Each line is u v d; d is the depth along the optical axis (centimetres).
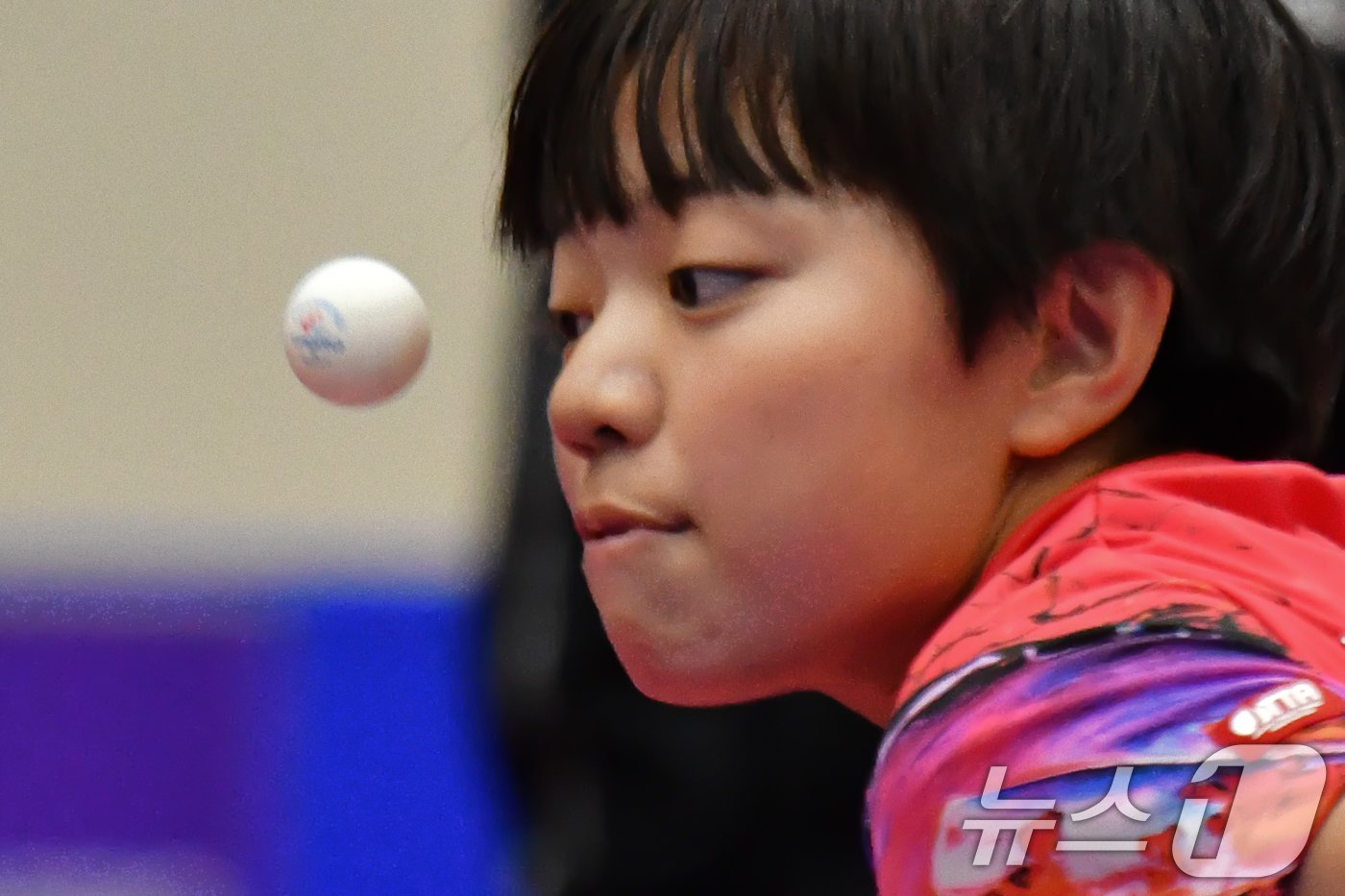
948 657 210
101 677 622
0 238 751
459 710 638
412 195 755
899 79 232
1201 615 197
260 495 749
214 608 639
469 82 754
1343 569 226
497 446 602
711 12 236
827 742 445
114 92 757
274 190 759
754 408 230
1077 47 240
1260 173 251
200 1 758
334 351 274
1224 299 251
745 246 231
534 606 455
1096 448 250
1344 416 345
